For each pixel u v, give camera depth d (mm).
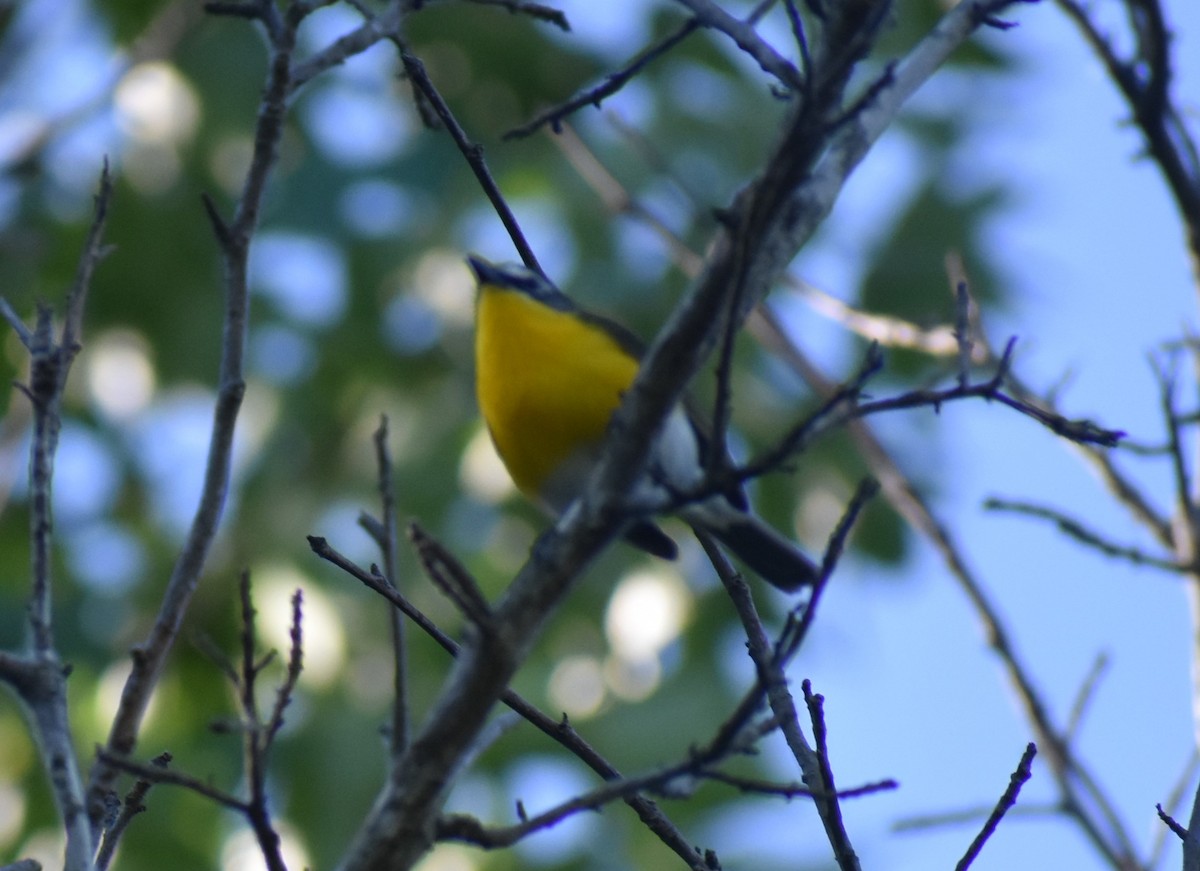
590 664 12727
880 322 8359
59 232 13789
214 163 14031
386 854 3877
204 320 13891
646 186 13281
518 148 13828
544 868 11430
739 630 12859
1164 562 6379
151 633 4949
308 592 12648
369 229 13828
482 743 4469
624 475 4090
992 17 4926
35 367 4871
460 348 13922
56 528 13445
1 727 12375
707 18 4539
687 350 4066
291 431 13602
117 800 4895
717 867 5242
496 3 5930
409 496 13234
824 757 4645
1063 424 4391
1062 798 6504
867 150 4605
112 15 14023
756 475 4027
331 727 11844
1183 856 4777
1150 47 6516
